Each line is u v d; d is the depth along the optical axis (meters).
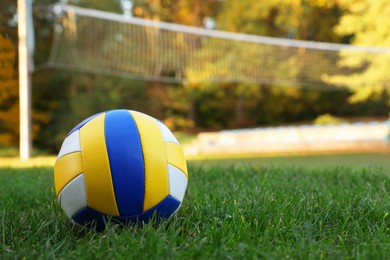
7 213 2.70
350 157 11.08
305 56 16.53
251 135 15.04
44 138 17.20
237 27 20.44
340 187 3.84
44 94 17.72
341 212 2.52
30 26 10.00
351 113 23.11
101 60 15.23
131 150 2.08
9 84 15.47
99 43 15.56
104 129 2.13
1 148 16.00
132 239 1.95
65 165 2.13
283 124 22.72
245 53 17.19
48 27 17.52
